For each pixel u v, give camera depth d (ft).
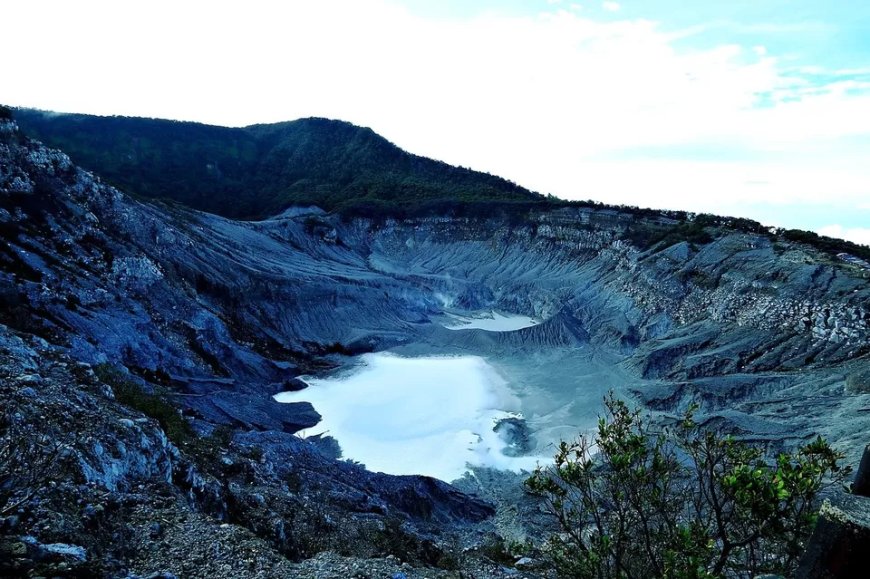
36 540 27.81
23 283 110.22
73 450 39.52
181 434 67.46
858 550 14.62
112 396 58.34
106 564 28.32
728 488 24.00
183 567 32.60
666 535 27.50
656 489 27.66
